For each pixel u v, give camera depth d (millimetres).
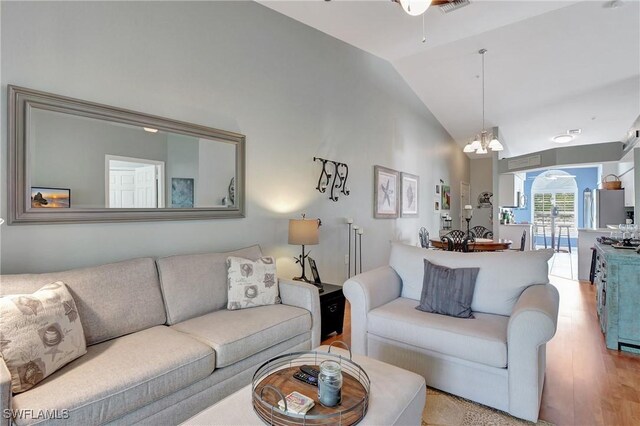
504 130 7758
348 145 4738
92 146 2285
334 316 3307
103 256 2336
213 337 1968
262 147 3443
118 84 2389
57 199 2129
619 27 3994
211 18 2979
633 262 2844
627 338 2867
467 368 2094
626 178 7609
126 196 2449
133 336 1963
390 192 5789
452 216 8648
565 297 4633
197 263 2500
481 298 2500
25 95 1987
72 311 1716
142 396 1535
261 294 2602
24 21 1989
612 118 6617
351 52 4750
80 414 1343
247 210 3291
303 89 3947
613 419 1951
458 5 3656
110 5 2350
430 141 7305
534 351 1867
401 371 1633
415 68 5633
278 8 3566
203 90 2912
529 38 4371
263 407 1309
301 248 3906
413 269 2883
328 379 1328
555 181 11328
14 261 1980
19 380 1363
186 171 2809
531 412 1882
